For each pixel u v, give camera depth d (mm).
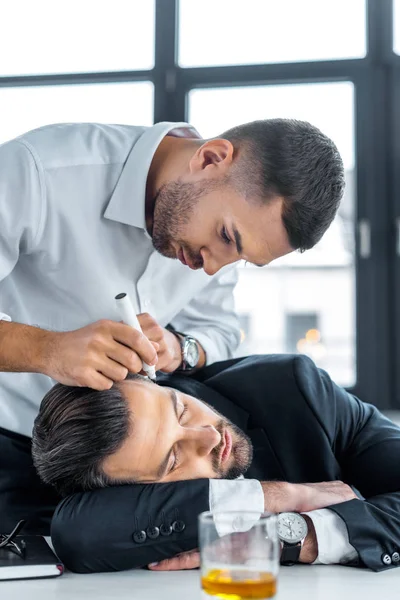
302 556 1477
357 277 3789
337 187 1564
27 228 1785
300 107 3840
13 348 1561
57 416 1551
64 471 1525
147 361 1517
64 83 3895
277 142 1548
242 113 3863
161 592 1305
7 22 3896
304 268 3865
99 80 3885
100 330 1501
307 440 1837
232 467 1684
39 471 1583
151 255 1956
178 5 3883
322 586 1339
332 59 3803
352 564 1485
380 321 3785
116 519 1433
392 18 3816
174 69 3867
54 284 1913
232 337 2299
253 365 1950
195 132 1965
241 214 1562
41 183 1786
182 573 1438
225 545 1099
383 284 3789
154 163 1825
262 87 3861
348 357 3838
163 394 1569
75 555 1419
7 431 1978
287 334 3904
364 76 3805
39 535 1659
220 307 2297
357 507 1500
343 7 3805
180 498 1453
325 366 3852
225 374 1963
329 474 1803
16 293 1914
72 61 3898
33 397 1994
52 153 1819
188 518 1434
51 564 1404
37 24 3893
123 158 1877
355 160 3812
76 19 3887
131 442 1505
